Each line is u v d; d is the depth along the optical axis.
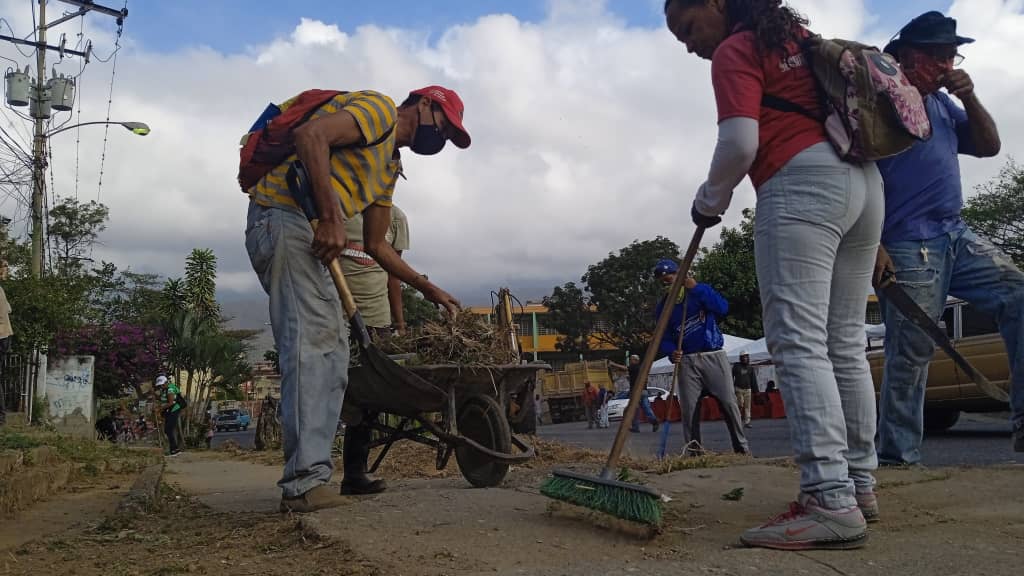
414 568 2.41
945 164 4.62
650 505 2.72
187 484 7.12
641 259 48.06
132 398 30.89
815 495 2.61
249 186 3.70
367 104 3.57
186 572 2.59
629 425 3.04
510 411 4.91
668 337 7.16
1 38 18.16
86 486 7.05
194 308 30.06
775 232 2.75
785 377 2.72
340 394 3.60
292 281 3.49
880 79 2.65
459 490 3.91
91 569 2.76
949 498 3.54
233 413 54.59
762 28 2.68
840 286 3.02
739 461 5.21
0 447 6.86
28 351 14.96
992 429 11.81
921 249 4.62
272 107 3.74
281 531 3.13
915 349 4.68
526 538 2.79
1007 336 4.66
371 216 4.27
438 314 4.78
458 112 3.95
